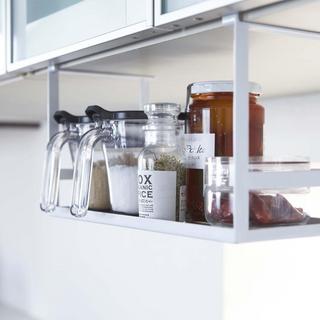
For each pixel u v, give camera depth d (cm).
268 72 115
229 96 83
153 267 200
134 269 209
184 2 73
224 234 69
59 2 102
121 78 125
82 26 95
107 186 101
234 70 70
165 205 85
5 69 123
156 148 87
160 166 85
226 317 176
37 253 265
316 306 162
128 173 94
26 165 269
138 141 95
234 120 69
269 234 70
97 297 228
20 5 116
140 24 81
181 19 74
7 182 282
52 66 113
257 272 177
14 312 279
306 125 147
